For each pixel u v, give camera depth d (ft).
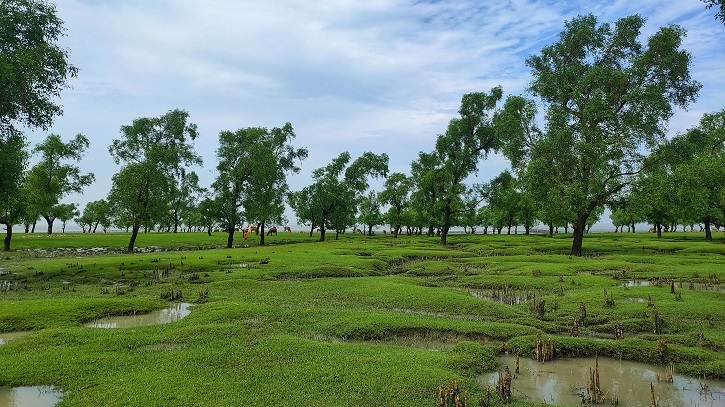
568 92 138.92
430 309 58.75
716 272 86.33
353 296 66.23
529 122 140.77
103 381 31.73
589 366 38.32
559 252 147.74
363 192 286.87
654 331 47.88
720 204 161.27
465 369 35.50
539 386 33.58
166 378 32.19
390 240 229.04
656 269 93.20
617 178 133.28
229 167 190.90
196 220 323.16
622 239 212.02
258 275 88.33
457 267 104.01
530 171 128.47
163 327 47.37
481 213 349.61
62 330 45.14
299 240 244.63
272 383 31.30
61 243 188.24
